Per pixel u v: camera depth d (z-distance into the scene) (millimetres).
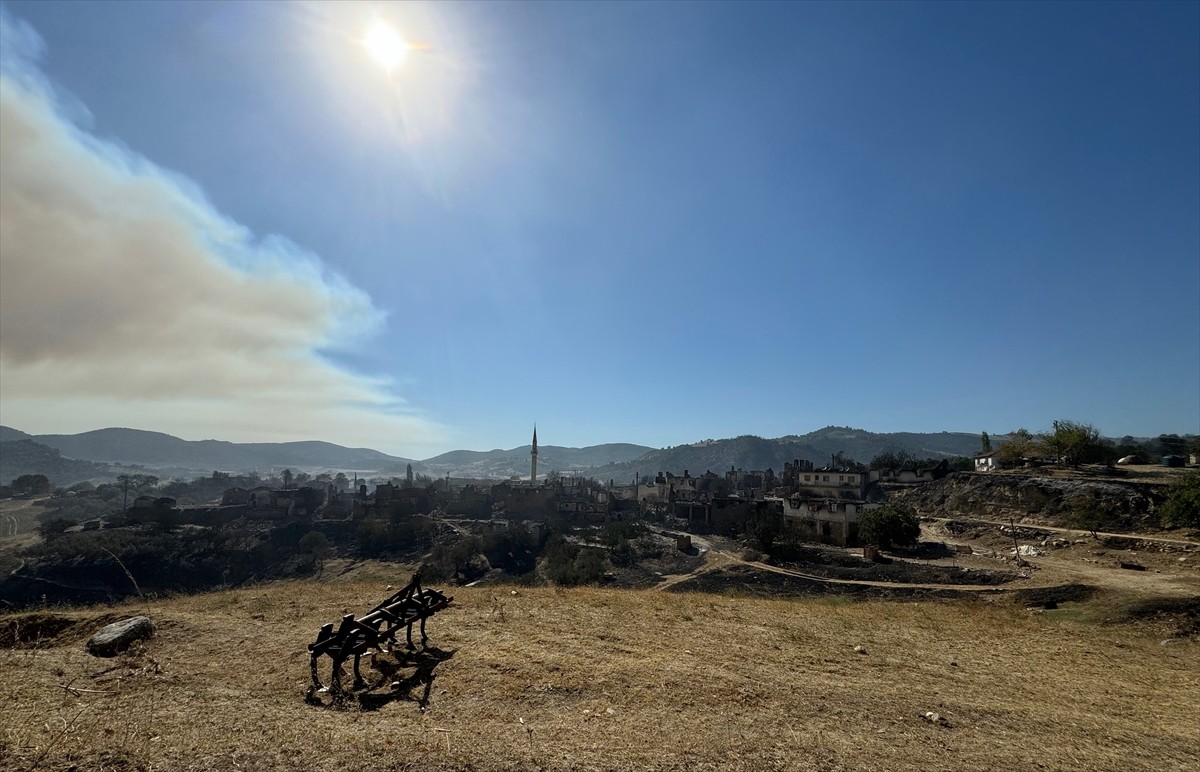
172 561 70438
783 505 61719
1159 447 78250
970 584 32656
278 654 7938
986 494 52188
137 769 4215
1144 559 31578
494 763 4676
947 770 5348
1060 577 28984
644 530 71125
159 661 7438
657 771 4816
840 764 5270
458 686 6730
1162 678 9852
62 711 5332
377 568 69438
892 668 8914
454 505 107438
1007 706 7441
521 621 10117
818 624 11758
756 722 6062
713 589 40469
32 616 9453
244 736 4938
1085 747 6246
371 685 6820
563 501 101812
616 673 7328
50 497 149625
